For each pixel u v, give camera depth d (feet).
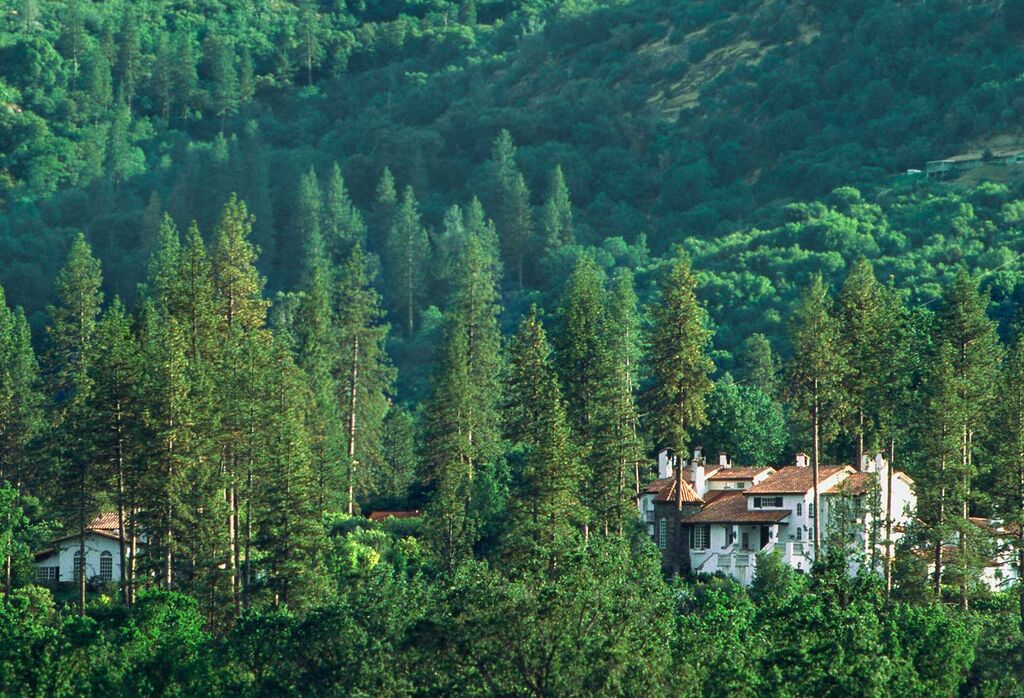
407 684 481.05
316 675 504.43
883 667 459.73
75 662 526.98
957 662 519.19
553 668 458.09
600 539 493.36
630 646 457.27
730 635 479.00
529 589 483.10
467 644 463.83
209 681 514.68
